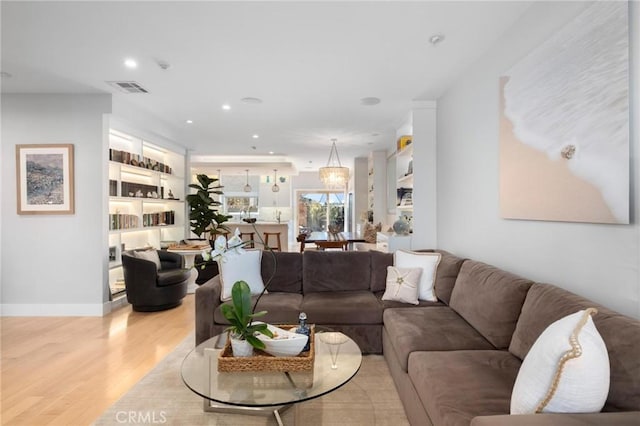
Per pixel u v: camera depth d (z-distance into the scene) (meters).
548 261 1.96
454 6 2.15
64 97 3.80
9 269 3.84
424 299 2.89
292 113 4.48
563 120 1.77
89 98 3.80
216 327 2.80
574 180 1.70
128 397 2.15
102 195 3.84
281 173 10.87
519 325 1.73
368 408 2.02
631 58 1.40
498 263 2.55
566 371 0.98
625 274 1.46
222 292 2.98
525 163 2.12
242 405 1.41
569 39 1.72
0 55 2.83
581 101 1.64
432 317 2.42
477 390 1.41
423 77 3.28
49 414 1.98
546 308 1.58
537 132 2.00
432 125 4.00
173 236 6.01
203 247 5.11
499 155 2.46
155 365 2.59
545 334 1.15
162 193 5.67
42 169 3.82
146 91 3.69
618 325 1.23
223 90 3.63
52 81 3.42
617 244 1.50
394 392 2.19
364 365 2.58
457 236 3.37
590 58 1.58
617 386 1.13
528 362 1.13
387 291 2.97
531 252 2.13
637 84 1.38
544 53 1.92
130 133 4.30
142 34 2.48
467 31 2.44
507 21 2.31
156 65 3.02
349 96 3.81
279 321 2.73
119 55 2.82
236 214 11.64
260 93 3.72
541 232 2.02
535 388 1.04
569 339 1.02
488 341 1.98
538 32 2.05
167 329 3.39
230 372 1.65
